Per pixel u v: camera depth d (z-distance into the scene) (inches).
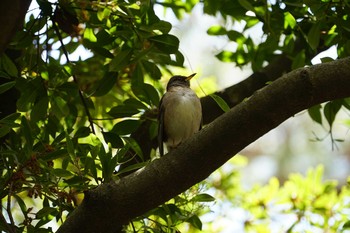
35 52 476.4
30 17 452.4
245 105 306.8
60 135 369.1
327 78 302.0
